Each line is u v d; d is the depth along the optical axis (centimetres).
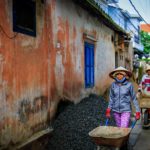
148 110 804
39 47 602
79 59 877
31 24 577
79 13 873
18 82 517
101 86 1145
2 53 471
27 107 549
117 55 1505
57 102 698
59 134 629
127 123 571
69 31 790
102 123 729
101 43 1142
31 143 541
